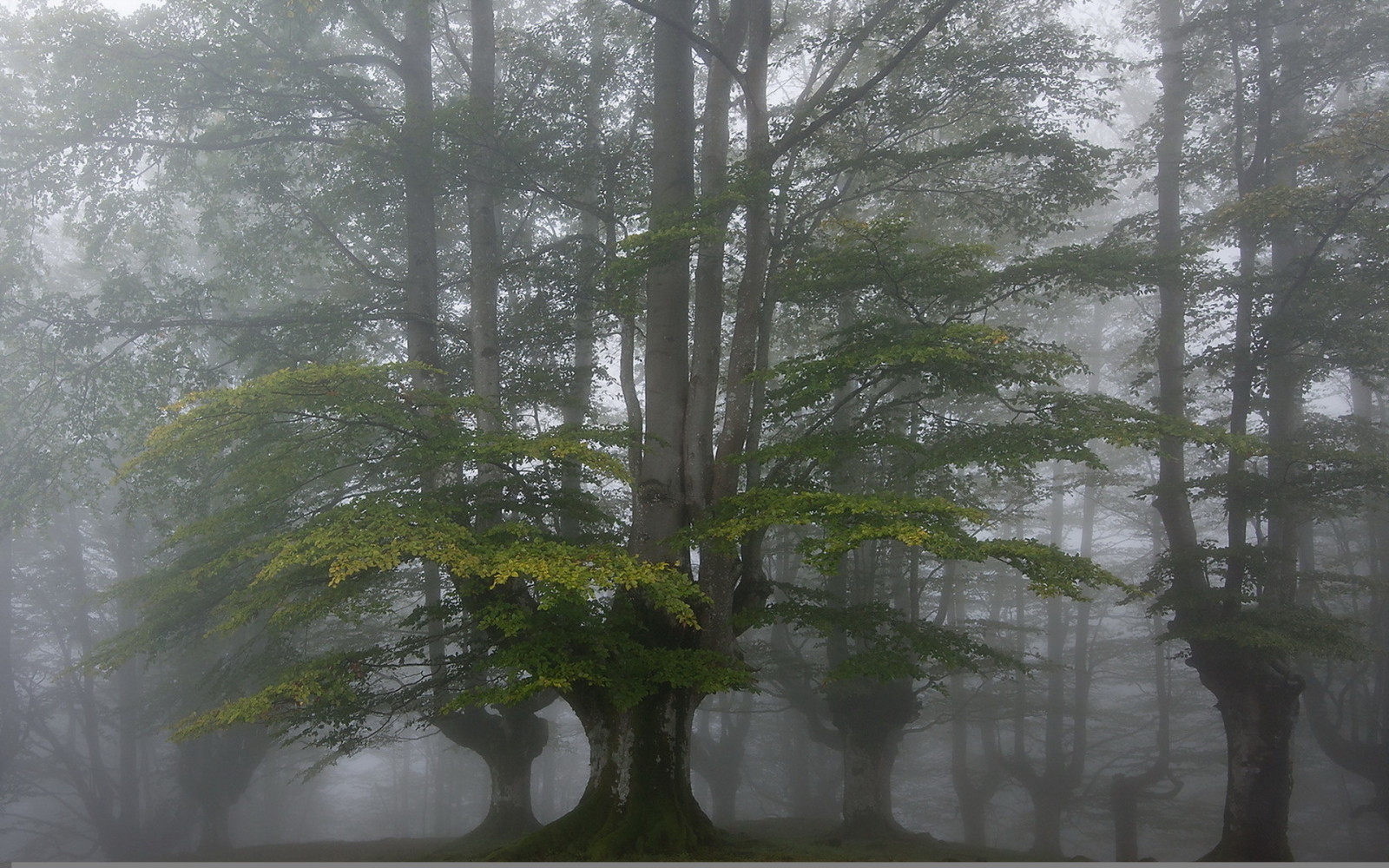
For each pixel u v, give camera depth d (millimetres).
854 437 12023
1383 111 13172
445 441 10547
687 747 12266
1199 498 15328
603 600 11953
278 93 15742
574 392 18125
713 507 11633
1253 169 15719
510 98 15867
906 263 11875
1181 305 16797
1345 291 14227
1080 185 14234
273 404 9867
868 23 13680
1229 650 14969
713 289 13766
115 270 16172
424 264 16172
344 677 10914
